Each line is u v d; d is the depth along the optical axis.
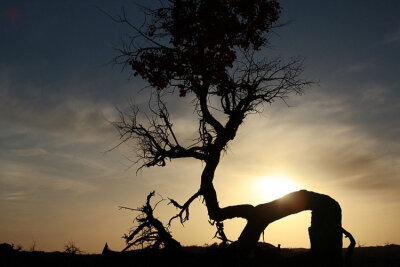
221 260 24.56
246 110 24.34
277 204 25.52
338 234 25.89
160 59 23.91
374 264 32.91
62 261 27.69
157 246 25.30
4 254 27.59
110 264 25.59
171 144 24.84
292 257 26.42
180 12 23.33
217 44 23.34
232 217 25.28
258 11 23.61
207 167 24.59
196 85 23.77
